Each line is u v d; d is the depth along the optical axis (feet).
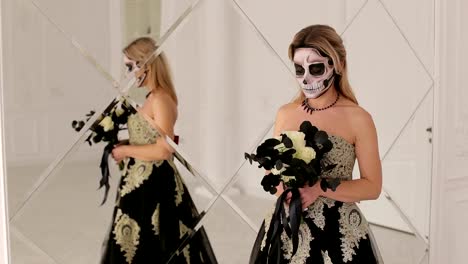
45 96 4.50
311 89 5.80
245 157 5.48
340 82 6.00
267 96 5.56
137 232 4.94
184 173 5.13
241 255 5.55
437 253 7.51
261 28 5.47
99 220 4.77
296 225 5.36
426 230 7.36
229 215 5.45
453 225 7.66
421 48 6.92
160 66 4.91
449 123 7.38
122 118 4.79
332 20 5.95
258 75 5.49
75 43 4.55
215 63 5.21
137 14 4.77
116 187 4.81
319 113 5.84
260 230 5.66
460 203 7.71
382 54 6.46
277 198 5.76
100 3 4.62
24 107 4.45
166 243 5.08
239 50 5.35
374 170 6.05
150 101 4.90
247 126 5.47
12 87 4.40
